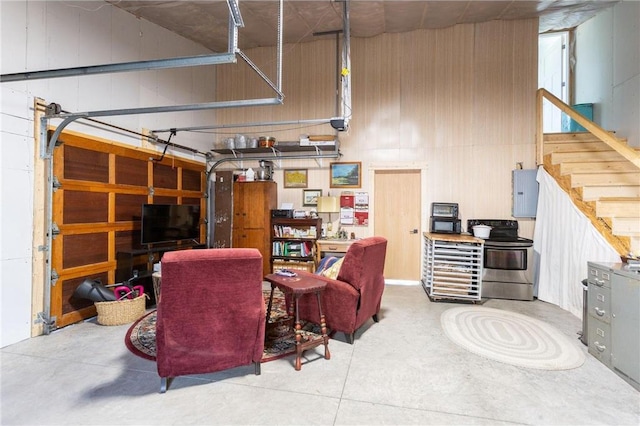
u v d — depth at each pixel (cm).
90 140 352
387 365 248
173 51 498
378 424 180
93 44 365
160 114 470
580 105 519
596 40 510
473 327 328
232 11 188
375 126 535
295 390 214
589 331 269
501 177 489
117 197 387
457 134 504
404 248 534
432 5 444
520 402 201
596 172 387
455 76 505
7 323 279
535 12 468
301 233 523
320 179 555
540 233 448
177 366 212
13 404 196
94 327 324
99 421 182
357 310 287
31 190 297
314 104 561
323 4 437
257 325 228
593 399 205
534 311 382
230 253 215
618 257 324
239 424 180
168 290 204
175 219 444
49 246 307
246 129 591
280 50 242
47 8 313
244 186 544
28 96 296
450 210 488
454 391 213
